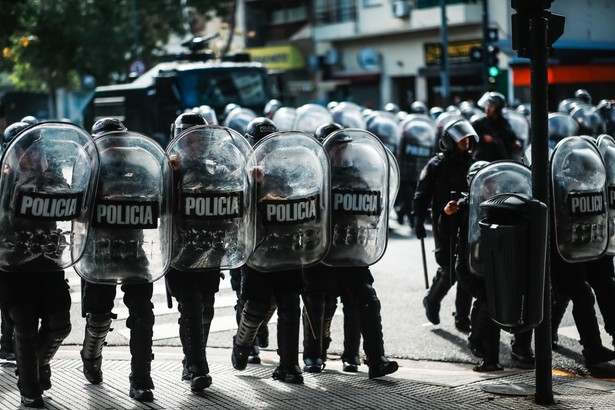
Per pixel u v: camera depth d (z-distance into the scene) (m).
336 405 8.61
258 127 10.41
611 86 47.28
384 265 17.81
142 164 8.60
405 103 54.41
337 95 58.88
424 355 11.40
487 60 36.56
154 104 31.22
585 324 10.18
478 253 9.84
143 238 8.64
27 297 8.61
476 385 9.40
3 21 45.12
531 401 8.72
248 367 10.54
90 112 34.12
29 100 48.34
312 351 10.33
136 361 8.85
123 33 56.06
